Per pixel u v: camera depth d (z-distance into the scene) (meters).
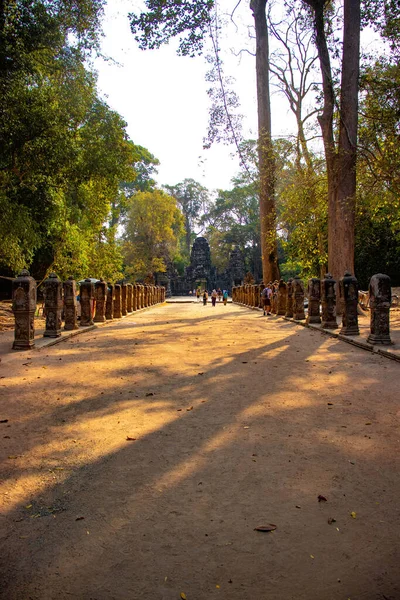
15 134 14.38
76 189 25.06
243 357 8.34
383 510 2.82
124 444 4.00
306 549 2.44
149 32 15.75
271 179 22.77
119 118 20.20
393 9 13.41
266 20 24.73
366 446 3.87
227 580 2.21
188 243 87.62
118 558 2.38
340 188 16.03
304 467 3.46
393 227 20.59
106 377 6.70
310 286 13.89
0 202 14.84
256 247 69.25
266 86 24.81
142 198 56.66
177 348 9.58
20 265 17.92
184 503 2.94
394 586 2.16
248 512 2.81
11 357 8.40
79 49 16.81
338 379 6.41
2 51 13.23
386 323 8.96
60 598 2.10
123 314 20.50
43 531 2.63
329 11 17.20
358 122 17.11
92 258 32.38
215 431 4.31
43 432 4.34
